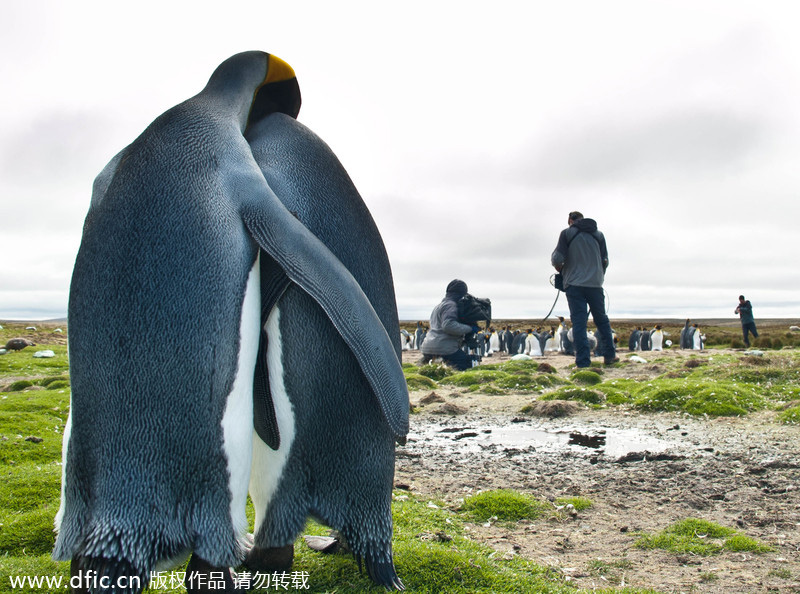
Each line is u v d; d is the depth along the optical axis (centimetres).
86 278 259
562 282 1512
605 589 353
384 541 304
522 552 414
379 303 314
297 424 288
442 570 333
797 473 607
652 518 491
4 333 3516
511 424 896
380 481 302
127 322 251
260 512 298
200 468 252
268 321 286
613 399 1034
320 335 289
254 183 279
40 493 454
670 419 909
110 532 241
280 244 269
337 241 304
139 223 260
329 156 327
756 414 901
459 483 589
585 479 604
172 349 250
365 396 297
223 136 290
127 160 277
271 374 287
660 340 3300
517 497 510
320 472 292
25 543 368
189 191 266
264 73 341
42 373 1619
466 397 1147
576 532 458
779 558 405
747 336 3250
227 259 262
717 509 511
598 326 1525
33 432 682
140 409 248
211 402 254
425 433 837
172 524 248
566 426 874
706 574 380
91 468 248
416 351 3722
